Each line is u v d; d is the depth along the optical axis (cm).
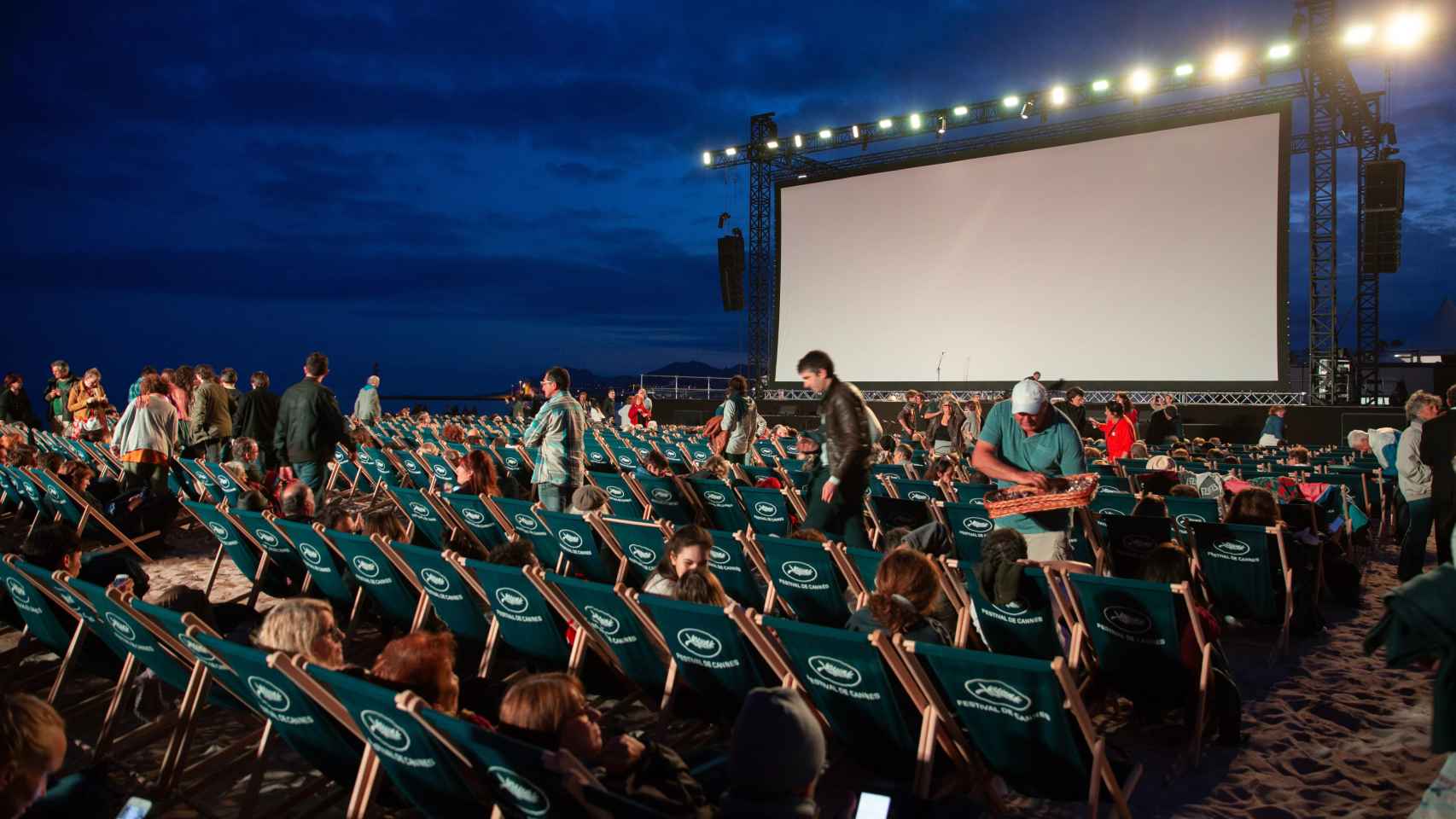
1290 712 398
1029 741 249
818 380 509
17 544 734
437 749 204
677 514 672
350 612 479
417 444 1196
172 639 288
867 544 512
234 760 321
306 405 743
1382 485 799
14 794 172
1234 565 489
